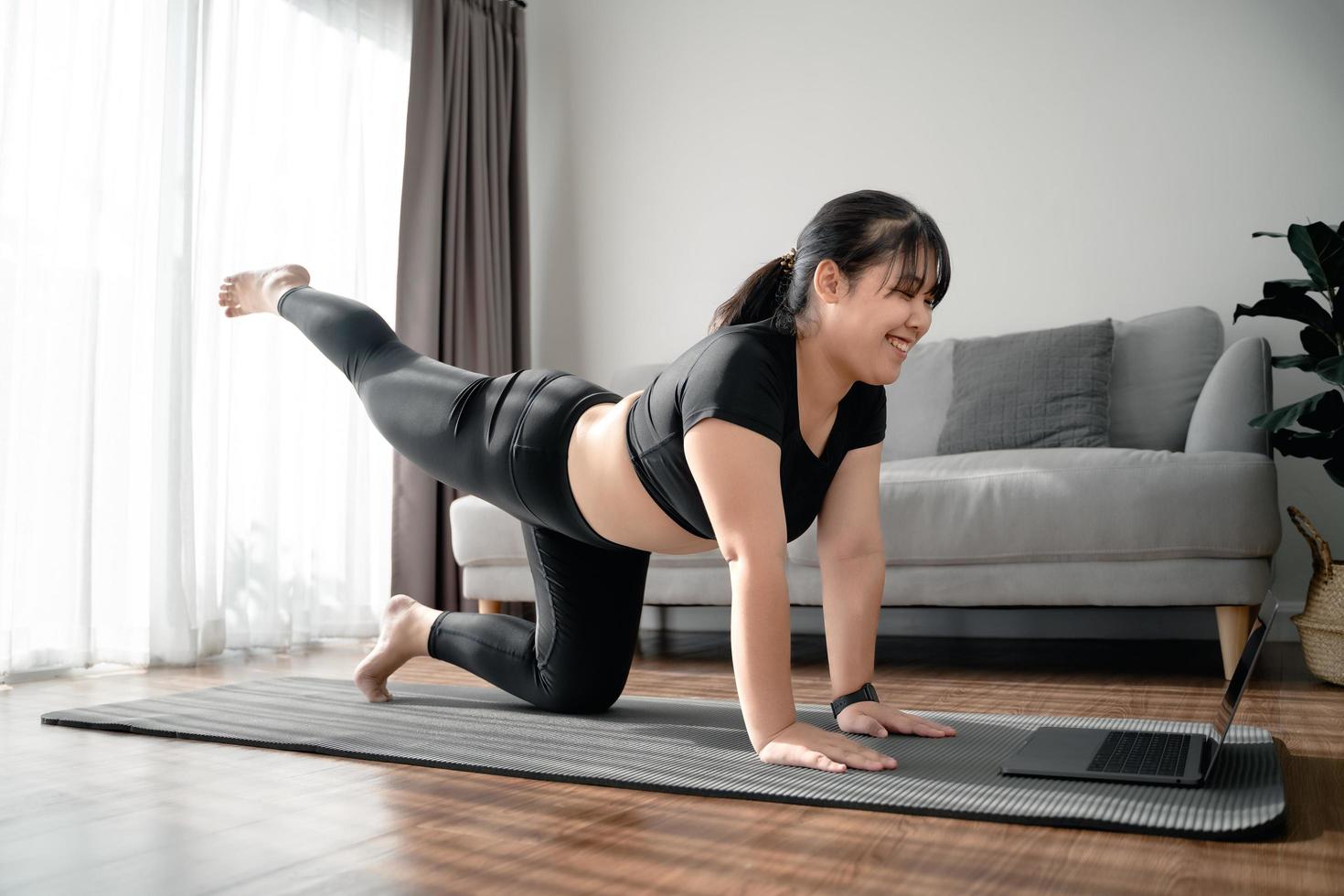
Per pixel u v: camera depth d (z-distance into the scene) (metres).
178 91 2.85
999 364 3.04
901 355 1.35
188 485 2.80
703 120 4.01
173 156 2.83
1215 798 1.07
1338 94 3.06
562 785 1.24
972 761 1.29
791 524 1.47
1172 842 0.96
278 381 3.11
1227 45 3.19
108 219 2.71
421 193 3.61
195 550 2.81
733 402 1.27
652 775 1.24
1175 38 3.26
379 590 3.53
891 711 1.51
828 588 1.56
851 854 0.95
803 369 1.38
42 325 2.56
